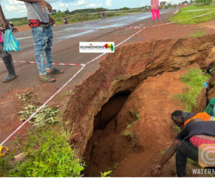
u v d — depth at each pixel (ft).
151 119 17.66
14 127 9.41
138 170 12.68
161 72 26.09
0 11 11.44
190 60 25.93
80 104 13.23
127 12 104.42
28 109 10.66
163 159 9.19
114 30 33.12
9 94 12.44
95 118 25.48
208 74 26.27
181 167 8.69
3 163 6.85
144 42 21.95
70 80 13.75
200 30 26.99
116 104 26.78
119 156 17.51
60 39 30.04
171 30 28.19
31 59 19.98
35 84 13.52
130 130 18.06
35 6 11.24
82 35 31.58
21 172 6.33
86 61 17.63
